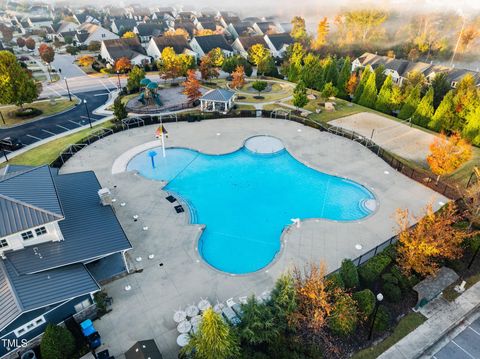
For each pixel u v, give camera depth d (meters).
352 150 44.31
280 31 158.12
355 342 21.67
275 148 44.94
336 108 58.91
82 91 70.69
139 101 60.59
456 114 47.88
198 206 34.59
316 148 44.75
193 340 18.88
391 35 146.12
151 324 22.44
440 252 24.30
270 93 67.56
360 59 96.88
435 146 36.59
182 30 130.25
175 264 27.12
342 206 34.78
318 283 20.44
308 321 20.97
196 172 40.16
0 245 21.94
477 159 41.75
